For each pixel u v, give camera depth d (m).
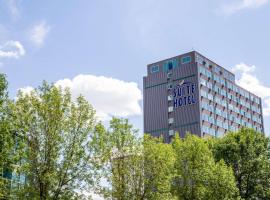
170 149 46.44
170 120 128.88
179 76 131.88
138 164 39.16
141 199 38.28
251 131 61.34
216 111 131.50
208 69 134.12
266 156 59.69
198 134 121.19
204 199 46.47
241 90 150.38
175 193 46.72
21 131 30.22
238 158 58.28
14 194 28.98
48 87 32.41
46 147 30.20
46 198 29.03
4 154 27.98
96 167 31.28
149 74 140.12
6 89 30.09
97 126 32.53
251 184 56.75
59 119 31.14
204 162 48.56
